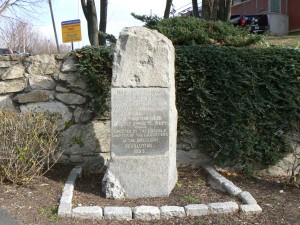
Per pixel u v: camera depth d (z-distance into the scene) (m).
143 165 3.32
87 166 4.25
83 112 4.25
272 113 4.11
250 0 19.52
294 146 4.20
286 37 13.02
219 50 4.10
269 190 3.60
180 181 3.83
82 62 4.14
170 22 4.74
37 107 4.24
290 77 4.11
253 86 4.08
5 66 4.27
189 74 4.08
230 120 4.09
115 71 3.33
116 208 2.97
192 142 4.24
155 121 3.34
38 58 4.26
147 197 3.32
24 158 3.38
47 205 3.04
